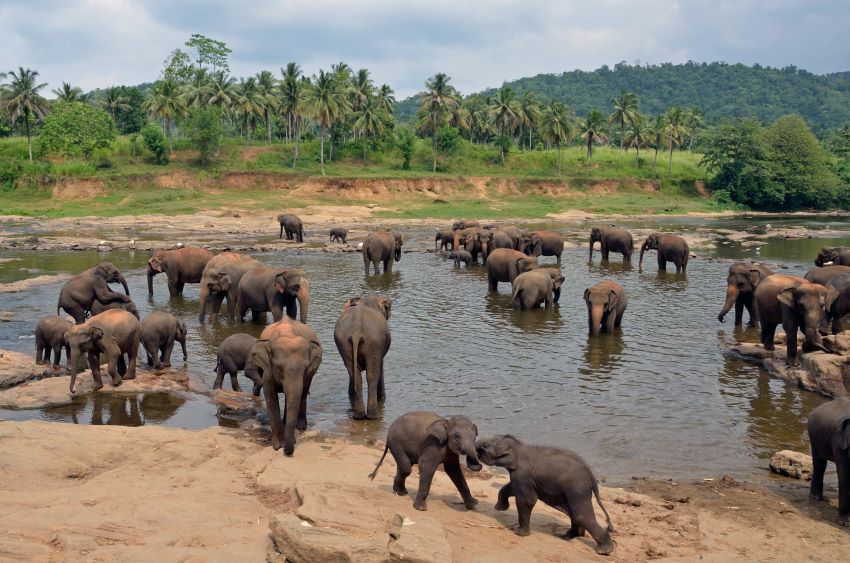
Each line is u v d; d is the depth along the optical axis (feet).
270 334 37.50
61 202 215.72
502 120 325.21
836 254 90.48
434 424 26.84
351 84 318.45
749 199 288.30
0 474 29.89
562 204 264.52
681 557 25.40
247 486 30.14
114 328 46.96
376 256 100.68
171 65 335.88
